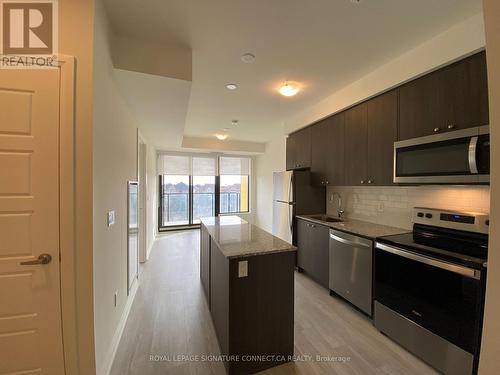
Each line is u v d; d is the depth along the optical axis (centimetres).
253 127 477
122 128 226
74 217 135
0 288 127
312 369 169
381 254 207
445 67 181
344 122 289
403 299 187
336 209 355
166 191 646
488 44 78
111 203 184
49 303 133
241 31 175
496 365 78
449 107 178
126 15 159
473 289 144
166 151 632
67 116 132
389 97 228
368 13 158
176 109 268
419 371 165
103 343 159
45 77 130
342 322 225
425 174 191
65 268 133
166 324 222
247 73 242
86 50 135
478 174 157
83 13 135
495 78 76
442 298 160
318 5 150
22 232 129
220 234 222
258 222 698
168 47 191
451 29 172
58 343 134
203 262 299
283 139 545
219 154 686
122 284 225
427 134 193
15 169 127
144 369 167
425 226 219
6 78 126
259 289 169
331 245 275
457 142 168
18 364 131
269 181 624
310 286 306
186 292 290
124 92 218
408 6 152
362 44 193
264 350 171
